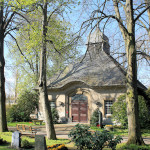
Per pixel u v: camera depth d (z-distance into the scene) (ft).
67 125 77.05
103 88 78.89
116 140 28.60
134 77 37.96
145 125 61.57
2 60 58.80
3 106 56.95
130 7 39.22
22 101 92.17
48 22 49.26
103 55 86.69
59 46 45.42
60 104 85.87
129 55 38.45
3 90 57.72
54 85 87.20
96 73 83.66
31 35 44.86
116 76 78.38
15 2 44.60
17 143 37.11
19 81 102.94
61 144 37.81
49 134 45.21
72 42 41.55
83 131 28.99
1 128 55.72
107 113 77.77
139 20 46.09
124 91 75.51
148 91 63.16
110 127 60.80
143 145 35.50
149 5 39.14
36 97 95.45
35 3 44.09
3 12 59.57
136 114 36.99
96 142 27.76
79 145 28.19
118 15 43.04
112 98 77.10
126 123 62.85
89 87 81.35
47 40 45.60
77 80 81.66
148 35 42.93
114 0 43.47
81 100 83.82
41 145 31.94
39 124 80.43
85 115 82.48
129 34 38.19
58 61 53.06
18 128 54.54
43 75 47.21
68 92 85.46
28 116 92.12
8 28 62.39
